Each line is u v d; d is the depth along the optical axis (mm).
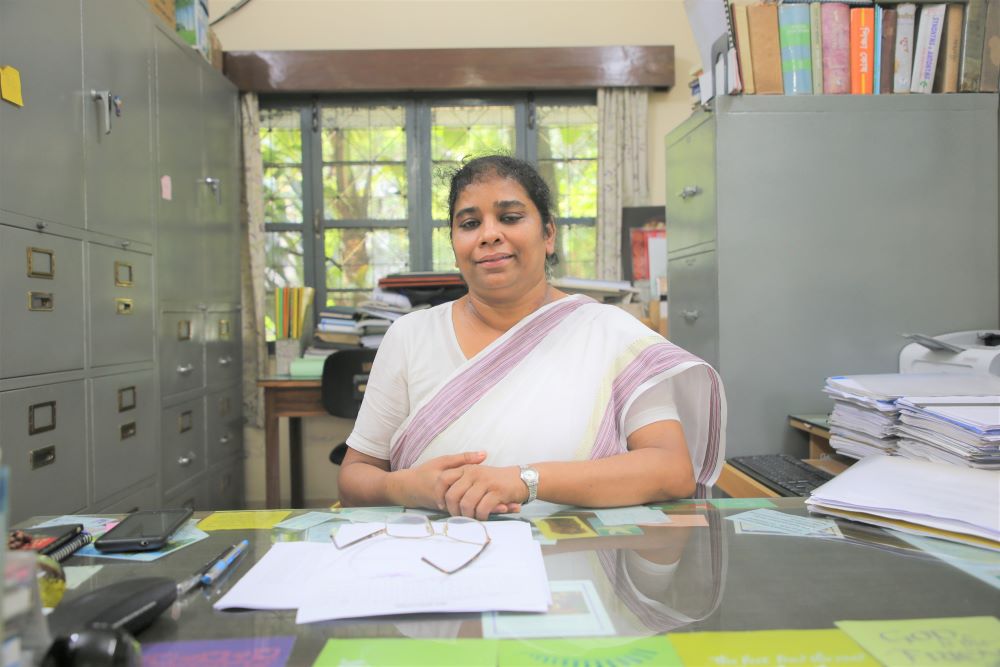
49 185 1479
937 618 461
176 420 2164
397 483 827
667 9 2893
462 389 961
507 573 539
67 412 1536
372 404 1055
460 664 403
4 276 1324
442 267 2934
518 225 972
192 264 2307
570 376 962
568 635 441
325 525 708
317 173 2916
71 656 372
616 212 2830
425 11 2885
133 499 1861
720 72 1661
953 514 645
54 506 1482
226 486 2645
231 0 2850
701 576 545
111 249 1750
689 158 1829
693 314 1810
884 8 1648
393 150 2930
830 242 1653
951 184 1651
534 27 2893
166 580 496
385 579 528
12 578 359
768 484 1258
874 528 679
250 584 529
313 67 2797
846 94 1647
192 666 405
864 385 1297
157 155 2041
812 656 407
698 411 992
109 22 1760
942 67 1655
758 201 1646
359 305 2758
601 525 700
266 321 2920
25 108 1399
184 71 2260
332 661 410
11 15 1361
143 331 1931
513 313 1035
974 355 1399
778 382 1657
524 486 754
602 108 2836
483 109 2924
